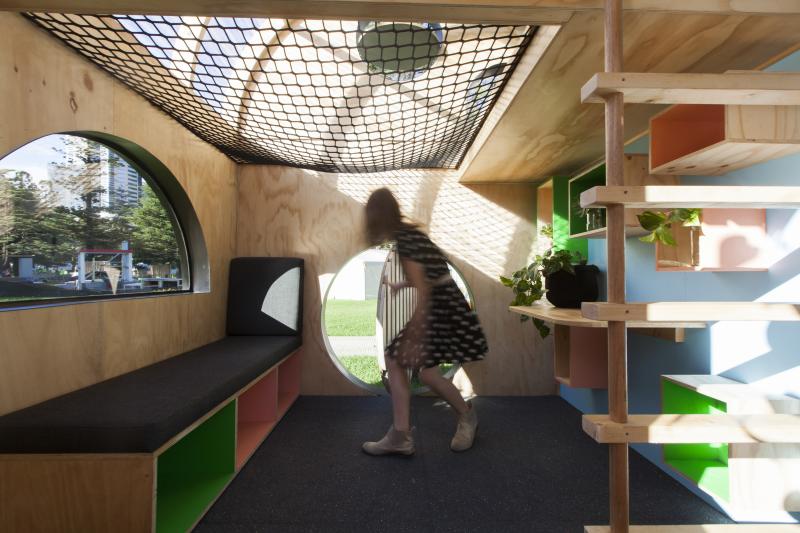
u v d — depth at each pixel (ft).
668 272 7.71
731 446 5.46
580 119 7.57
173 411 5.12
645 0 4.25
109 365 6.79
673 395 6.64
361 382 12.62
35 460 4.64
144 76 6.90
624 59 5.40
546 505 6.34
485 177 11.96
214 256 10.68
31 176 6.01
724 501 5.56
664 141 6.20
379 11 4.37
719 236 5.81
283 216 12.30
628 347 9.03
